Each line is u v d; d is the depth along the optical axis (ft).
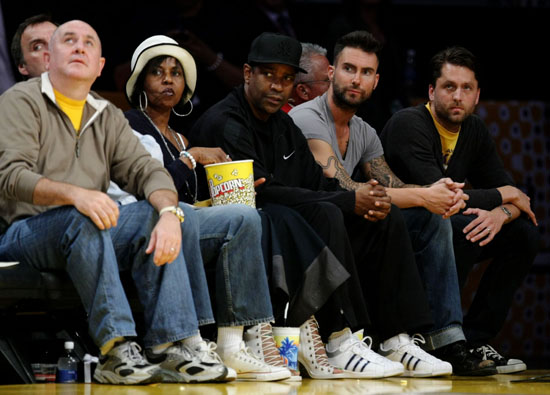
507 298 44.98
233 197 35.37
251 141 38.83
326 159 42.52
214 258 34.14
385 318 38.58
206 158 37.01
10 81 47.67
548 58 69.62
